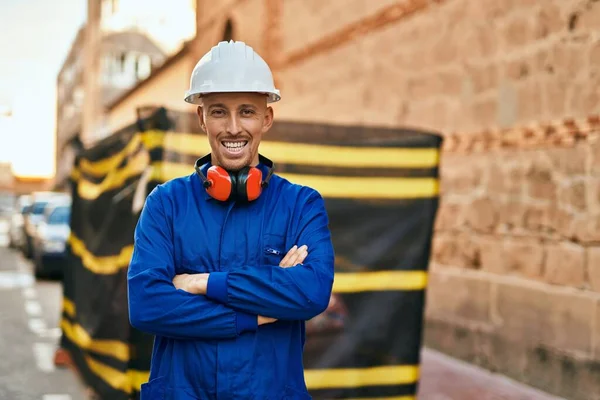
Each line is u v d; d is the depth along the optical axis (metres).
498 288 5.59
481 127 5.87
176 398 1.77
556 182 5.00
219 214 1.85
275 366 1.82
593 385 4.59
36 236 11.62
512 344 5.39
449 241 6.29
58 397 4.77
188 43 16.86
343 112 8.36
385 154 3.61
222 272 1.78
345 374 3.49
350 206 3.55
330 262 1.88
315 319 3.47
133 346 3.18
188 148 3.29
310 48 9.19
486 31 5.80
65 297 5.67
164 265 1.80
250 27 11.49
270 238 1.86
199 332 1.75
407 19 7.00
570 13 4.89
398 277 3.58
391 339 3.55
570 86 4.89
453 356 6.14
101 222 4.34
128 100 26.69
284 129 3.48
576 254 4.79
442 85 6.43
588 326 4.65
